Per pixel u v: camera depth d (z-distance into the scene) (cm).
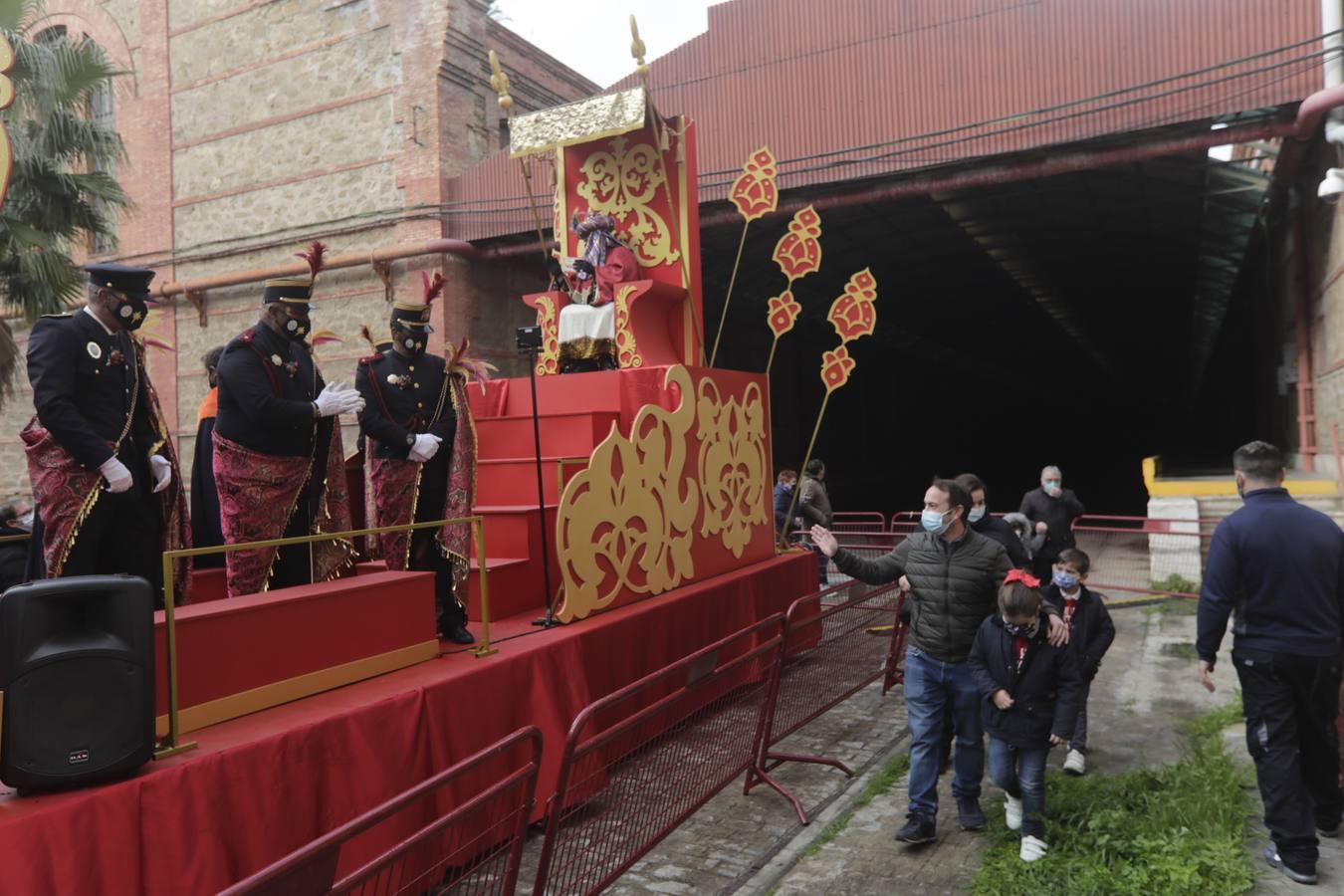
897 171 1327
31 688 257
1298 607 387
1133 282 2775
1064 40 1212
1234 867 391
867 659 671
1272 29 1086
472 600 517
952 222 1875
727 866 428
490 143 1752
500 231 1595
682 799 425
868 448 3656
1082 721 528
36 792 264
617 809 385
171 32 1875
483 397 700
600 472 549
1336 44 1038
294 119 1764
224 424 410
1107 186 1564
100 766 265
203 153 1855
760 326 2641
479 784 407
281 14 1773
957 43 1282
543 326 752
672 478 631
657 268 778
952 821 475
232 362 401
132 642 274
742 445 746
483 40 1727
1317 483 1176
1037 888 386
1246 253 2161
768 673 521
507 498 604
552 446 622
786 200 1451
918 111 1313
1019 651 420
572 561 520
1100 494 3198
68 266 1181
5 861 242
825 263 2144
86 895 258
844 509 2895
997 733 421
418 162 1644
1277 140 1338
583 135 701
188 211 1873
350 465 559
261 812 311
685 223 765
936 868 422
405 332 480
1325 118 1075
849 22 1356
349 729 350
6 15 1117
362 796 348
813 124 1384
